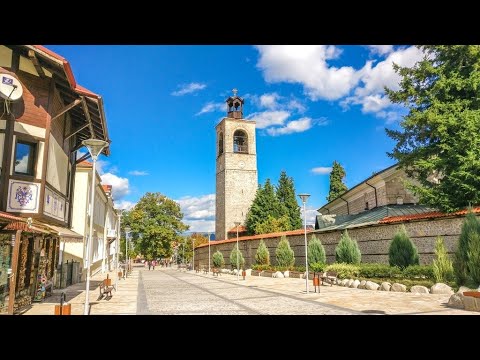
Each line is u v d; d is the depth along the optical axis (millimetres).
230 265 45031
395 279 17672
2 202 12742
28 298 14211
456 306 11758
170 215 79938
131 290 21953
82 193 28906
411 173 21000
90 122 17375
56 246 19031
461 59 18062
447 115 17656
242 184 71125
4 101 13078
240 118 74625
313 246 27547
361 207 35156
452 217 17734
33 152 14062
